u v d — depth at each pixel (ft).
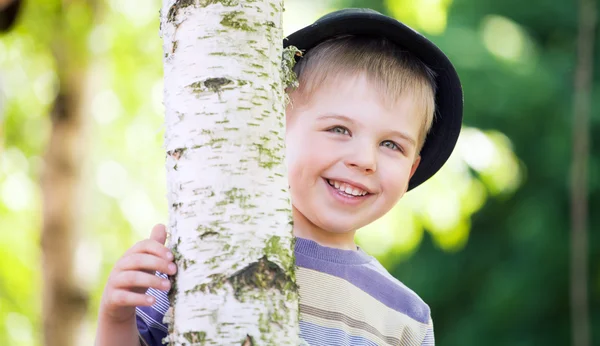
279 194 6.73
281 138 6.83
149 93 27.68
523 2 32.17
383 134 9.18
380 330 9.57
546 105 30.55
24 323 27.02
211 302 6.49
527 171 32.73
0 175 25.76
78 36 23.41
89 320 25.26
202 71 6.72
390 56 9.64
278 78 6.91
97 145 28.12
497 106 29.84
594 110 30.07
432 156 10.52
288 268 6.68
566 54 31.83
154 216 28.86
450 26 30.68
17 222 27.45
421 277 35.27
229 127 6.65
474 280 35.40
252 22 6.80
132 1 26.48
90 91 24.31
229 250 6.54
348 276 9.46
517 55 31.09
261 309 6.50
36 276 26.99
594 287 33.35
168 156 6.84
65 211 24.18
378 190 9.16
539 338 33.96
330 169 9.05
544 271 33.47
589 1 26.30
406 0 24.40
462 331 34.60
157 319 8.42
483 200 30.58
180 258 6.66
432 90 9.96
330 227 9.14
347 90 9.21
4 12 16.42
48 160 24.23
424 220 26.61
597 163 30.91
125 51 26.73
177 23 6.87
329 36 9.76
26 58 25.52
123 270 7.18
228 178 6.61
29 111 27.09
